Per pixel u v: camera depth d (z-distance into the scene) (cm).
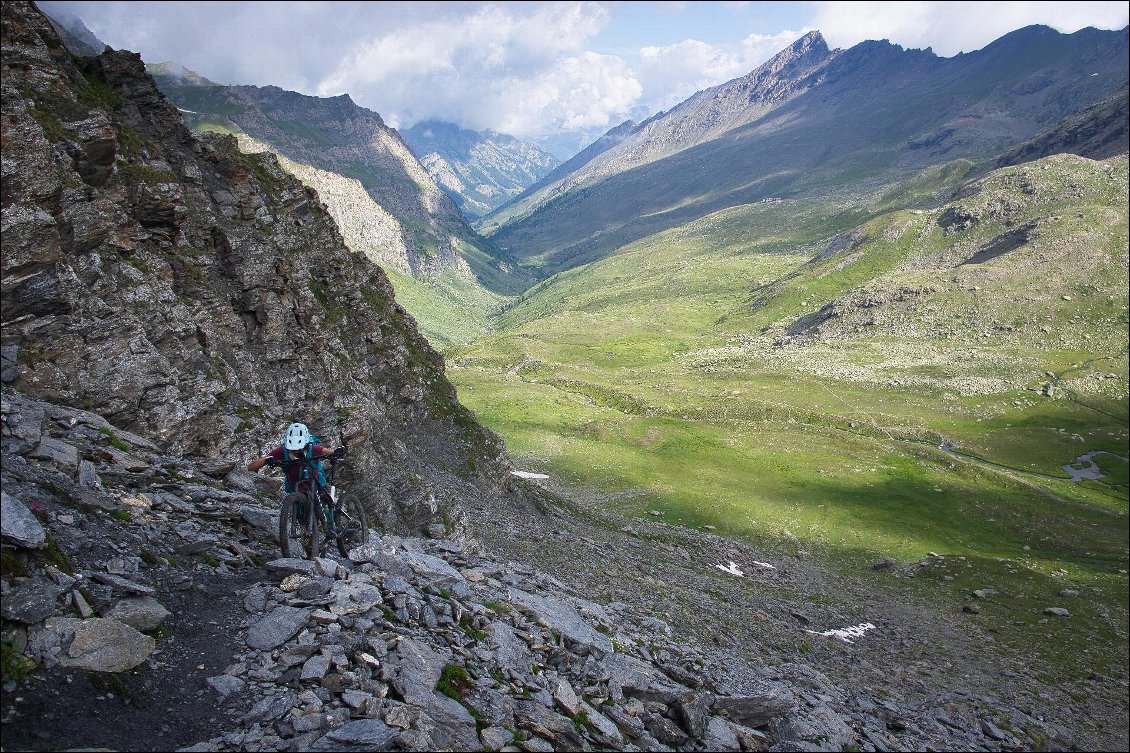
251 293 3303
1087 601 7675
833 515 10775
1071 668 5744
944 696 3834
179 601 1127
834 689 2869
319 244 5484
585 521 7425
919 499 11906
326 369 3862
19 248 1714
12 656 848
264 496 1895
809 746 1678
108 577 1044
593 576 4000
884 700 3291
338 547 1523
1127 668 5903
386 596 1320
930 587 8119
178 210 2839
